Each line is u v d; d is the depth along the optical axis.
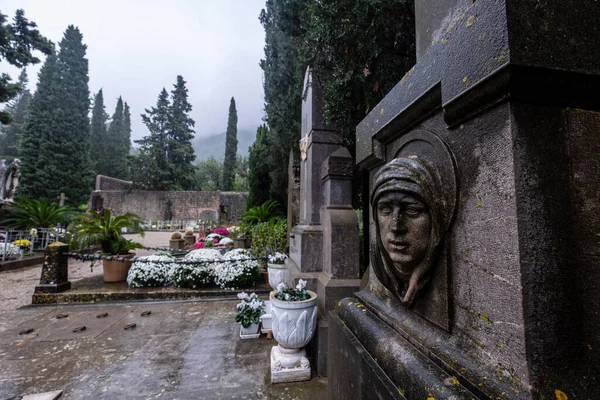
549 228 0.61
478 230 0.73
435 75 0.89
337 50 2.54
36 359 2.59
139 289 4.71
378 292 1.34
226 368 2.45
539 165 0.62
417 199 0.88
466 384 0.68
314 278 2.85
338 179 2.88
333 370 1.44
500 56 0.62
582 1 0.66
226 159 29.28
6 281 6.04
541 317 0.58
